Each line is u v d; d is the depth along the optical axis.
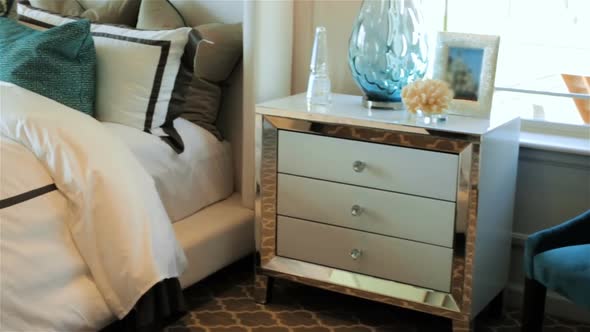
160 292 2.26
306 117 2.51
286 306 2.77
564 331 2.62
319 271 2.62
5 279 2.04
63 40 2.63
